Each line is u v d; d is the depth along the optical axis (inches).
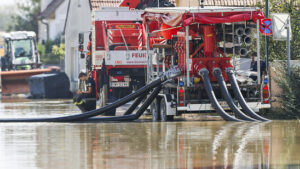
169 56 2016.5
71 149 1208.2
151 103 1945.1
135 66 2586.1
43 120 1846.7
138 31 2726.4
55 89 3499.0
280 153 1106.1
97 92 2684.5
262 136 1347.2
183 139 1322.6
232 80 1769.2
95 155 1123.3
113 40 2706.7
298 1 2210.9
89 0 3659.0
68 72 4315.9
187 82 1760.6
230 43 1887.3
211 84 1791.3
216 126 1583.4
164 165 1003.3
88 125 1718.8
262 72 1872.5
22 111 2383.1
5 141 1349.7
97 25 2731.3
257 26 1798.7
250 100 1791.3
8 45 4591.5
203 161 1034.1
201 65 1788.9
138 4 2915.8
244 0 3235.7
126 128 1604.3
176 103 1786.4
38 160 1077.8
